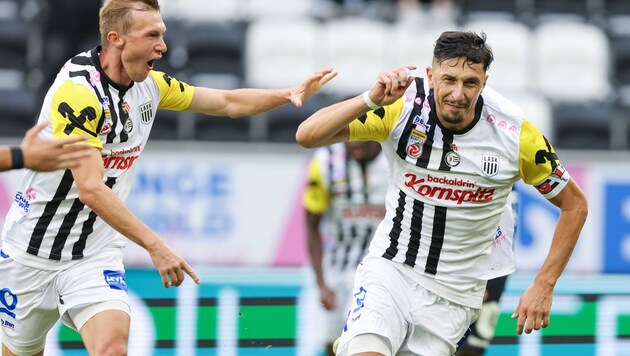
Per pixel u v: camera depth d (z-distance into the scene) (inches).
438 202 655.1
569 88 1571.1
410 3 1585.9
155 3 645.3
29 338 713.0
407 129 645.9
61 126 629.9
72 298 668.1
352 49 1541.6
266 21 1566.2
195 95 711.1
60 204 665.0
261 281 987.3
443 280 673.0
